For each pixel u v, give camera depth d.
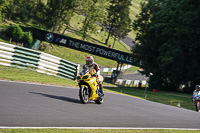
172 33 76.50
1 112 11.02
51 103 15.45
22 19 146.75
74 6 143.00
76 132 9.67
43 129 9.34
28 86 22.19
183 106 47.25
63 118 12.04
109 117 14.55
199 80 75.00
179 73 74.94
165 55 75.56
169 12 77.81
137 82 122.25
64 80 36.50
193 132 14.27
